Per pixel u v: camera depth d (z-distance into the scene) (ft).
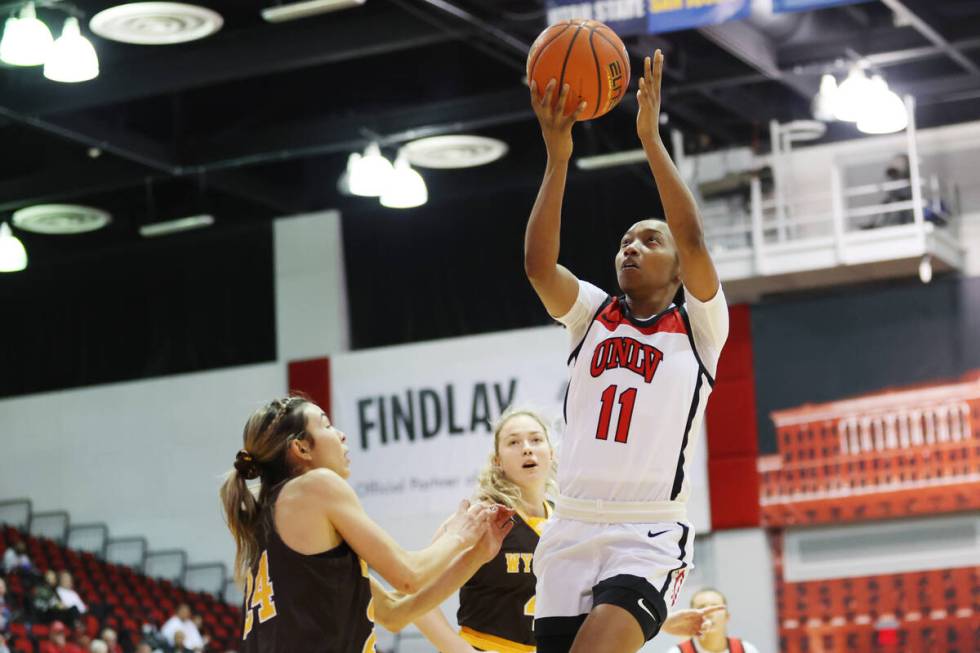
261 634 18.47
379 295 82.28
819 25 61.41
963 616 65.31
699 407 18.43
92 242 88.84
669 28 46.93
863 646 66.85
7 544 81.25
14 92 64.64
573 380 18.94
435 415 77.00
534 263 18.63
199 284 86.89
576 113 18.44
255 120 75.15
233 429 82.79
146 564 82.94
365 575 19.03
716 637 32.73
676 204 18.22
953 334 66.74
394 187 66.74
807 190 71.36
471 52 68.74
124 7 50.60
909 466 66.74
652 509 18.22
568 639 18.13
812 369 69.21
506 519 19.84
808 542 68.59
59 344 89.92
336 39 60.39
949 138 69.21
